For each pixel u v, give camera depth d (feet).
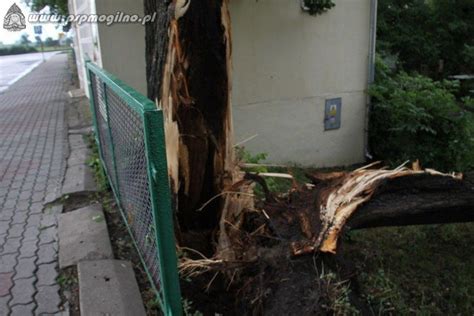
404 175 9.13
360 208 8.58
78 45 33.96
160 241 6.08
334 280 7.33
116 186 10.21
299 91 18.75
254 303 7.53
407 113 18.40
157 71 9.16
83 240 10.30
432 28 31.91
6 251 10.07
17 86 43.86
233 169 9.56
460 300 9.54
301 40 18.19
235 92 17.49
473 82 30.83
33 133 21.49
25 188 14.06
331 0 18.30
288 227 8.39
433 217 9.29
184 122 8.80
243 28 17.01
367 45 19.61
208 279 8.65
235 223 9.25
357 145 20.61
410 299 9.48
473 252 11.47
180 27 8.32
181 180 9.08
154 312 7.87
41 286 8.65
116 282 8.58
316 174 9.72
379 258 10.84
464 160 19.07
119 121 8.32
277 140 18.88
